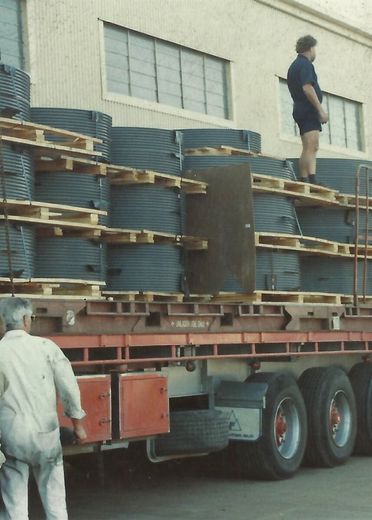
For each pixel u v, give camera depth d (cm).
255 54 1880
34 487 981
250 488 989
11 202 802
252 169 1134
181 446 923
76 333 780
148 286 1023
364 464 1177
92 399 793
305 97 1344
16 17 1392
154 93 1648
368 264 1296
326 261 1248
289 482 1029
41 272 909
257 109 1877
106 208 984
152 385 867
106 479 1061
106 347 813
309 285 1247
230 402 1016
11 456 610
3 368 614
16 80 877
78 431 653
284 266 1130
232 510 863
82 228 905
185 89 1720
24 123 823
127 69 1593
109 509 878
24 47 1396
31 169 876
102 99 1522
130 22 1592
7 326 636
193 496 942
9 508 611
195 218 1084
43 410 618
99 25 1525
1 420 611
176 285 1052
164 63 1677
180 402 988
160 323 890
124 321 848
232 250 1059
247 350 1020
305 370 1146
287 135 1952
